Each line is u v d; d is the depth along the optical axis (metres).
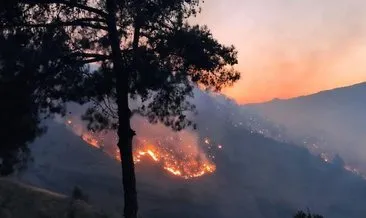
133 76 19.53
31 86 18.80
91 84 20.12
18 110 18.28
